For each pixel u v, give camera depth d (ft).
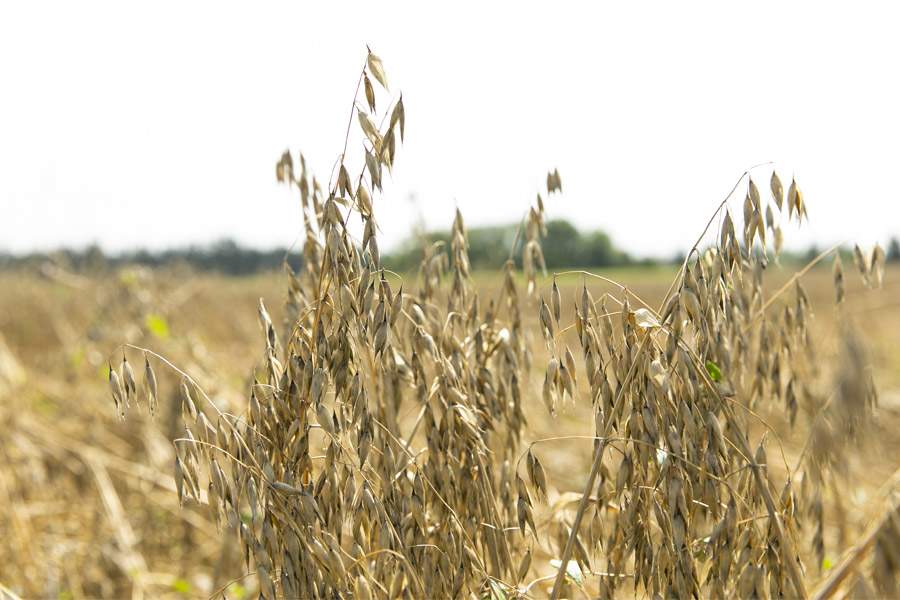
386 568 6.03
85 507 14.40
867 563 5.20
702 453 5.57
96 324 20.04
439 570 5.90
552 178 7.78
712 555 5.49
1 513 13.24
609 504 6.53
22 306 32.76
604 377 5.80
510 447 7.30
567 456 16.60
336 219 5.63
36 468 14.32
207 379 14.90
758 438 14.78
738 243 5.50
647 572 5.68
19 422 16.39
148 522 13.71
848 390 3.83
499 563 6.35
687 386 5.49
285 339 7.24
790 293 7.44
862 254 6.78
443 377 6.32
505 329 7.47
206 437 5.81
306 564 5.55
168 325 19.27
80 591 11.51
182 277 29.73
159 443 16.39
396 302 5.66
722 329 6.85
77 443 17.02
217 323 30.12
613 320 7.04
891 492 4.59
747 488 6.01
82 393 20.63
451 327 7.22
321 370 5.55
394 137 5.47
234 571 10.32
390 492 5.89
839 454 4.43
